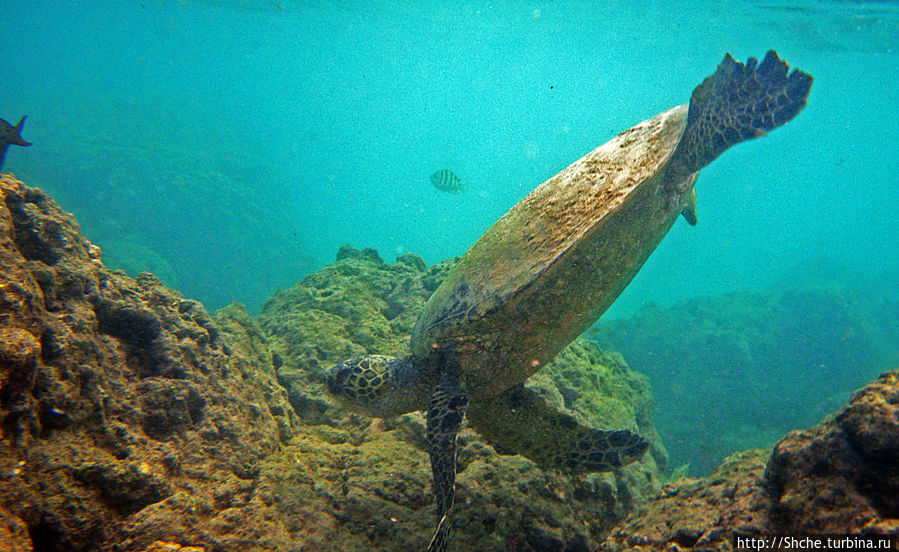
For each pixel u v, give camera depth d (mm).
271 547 832
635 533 802
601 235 883
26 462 653
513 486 1010
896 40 6438
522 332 928
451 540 922
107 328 873
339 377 1107
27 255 793
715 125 985
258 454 979
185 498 784
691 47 9508
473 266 997
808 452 622
